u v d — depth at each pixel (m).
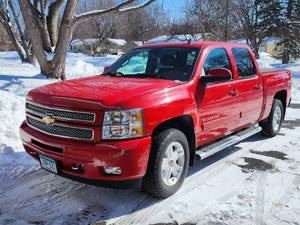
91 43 47.12
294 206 4.36
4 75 14.82
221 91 5.20
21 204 4.30
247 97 5.93
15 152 5.85
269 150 6.50
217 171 5.41
